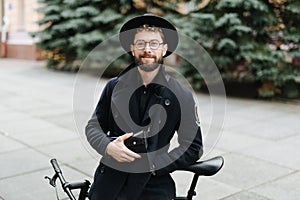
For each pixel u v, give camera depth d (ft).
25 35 55.67
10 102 27.40
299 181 13.74
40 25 43.01
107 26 37.37
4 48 58.54
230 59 28.45
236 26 27.07
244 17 28.22
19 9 57.62
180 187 13.08
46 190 12.89
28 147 17.38
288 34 27.78
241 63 29.19
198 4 29.43
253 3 26.71
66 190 8.24
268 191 12.90
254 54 27.35
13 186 13.20
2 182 13.51
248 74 28.94
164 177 7.86
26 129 20.38
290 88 28.60
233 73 29.89
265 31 28.55
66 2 38.11
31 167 14.93
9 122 21.85
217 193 12.73
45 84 34.81
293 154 16.61
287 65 28.12
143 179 7.43
